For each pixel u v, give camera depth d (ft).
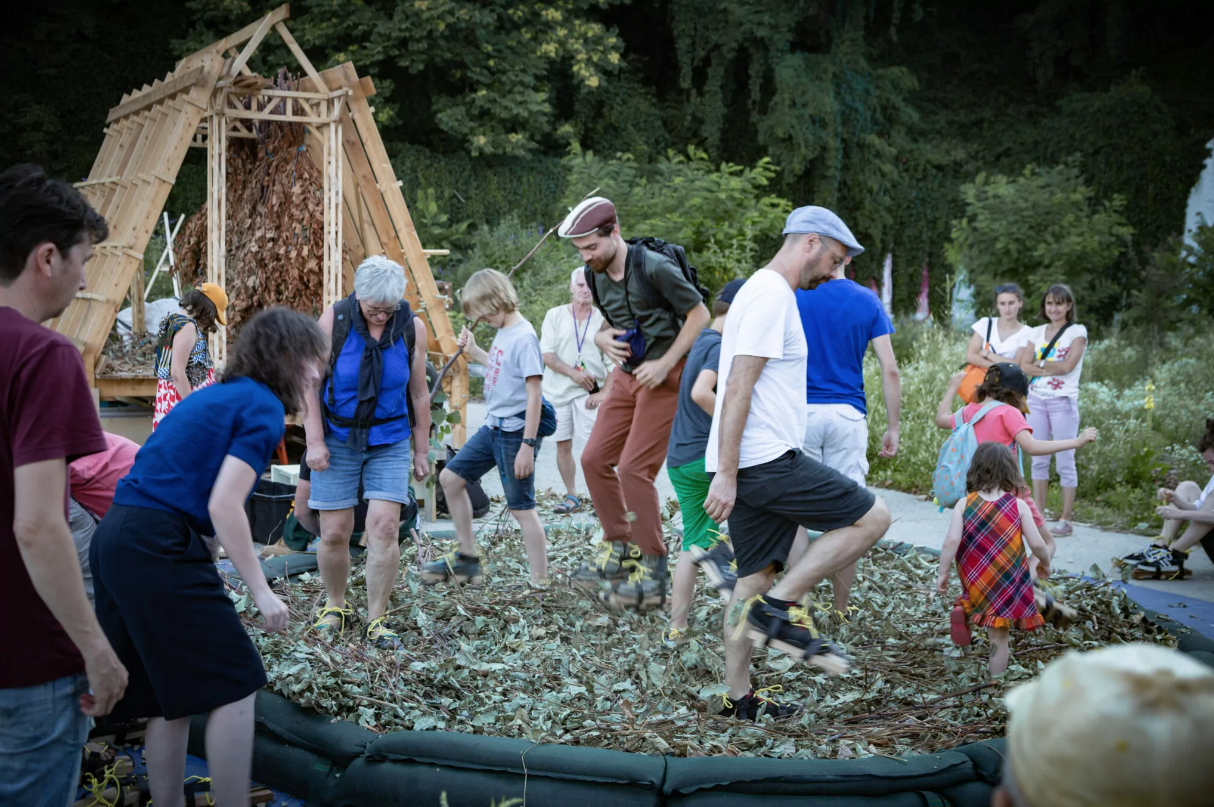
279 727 11.92
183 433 9.53
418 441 15.79
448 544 20.36
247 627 14.93
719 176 70.64
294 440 31.50
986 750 11.07
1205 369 46.75
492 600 17.29
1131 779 2.90
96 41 87.40
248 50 26.21
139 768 11.92
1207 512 20.92
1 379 6.91
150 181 25.43
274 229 28.32
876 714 13.01
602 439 16.22
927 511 28.55
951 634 14.71
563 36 91.97
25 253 7.12
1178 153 91.66
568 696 13.08
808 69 98.22
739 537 12.60
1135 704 2.93
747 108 103.96
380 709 12.40
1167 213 91.50
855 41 100.07
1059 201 74.54
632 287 15.08
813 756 11.44
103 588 9.75
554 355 25.26
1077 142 95.61
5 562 7.13
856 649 15.64
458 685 13.38
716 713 12.78
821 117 97.60
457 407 26.84
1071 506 25.71
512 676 13.93
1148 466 31.76
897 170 101.09
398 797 10.77
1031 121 103.60
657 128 102.89
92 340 25.05
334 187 26.96
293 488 22.25
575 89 99.25
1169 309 65.31
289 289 27.91
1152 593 20.18
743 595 12.69
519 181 91.56
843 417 16.05
